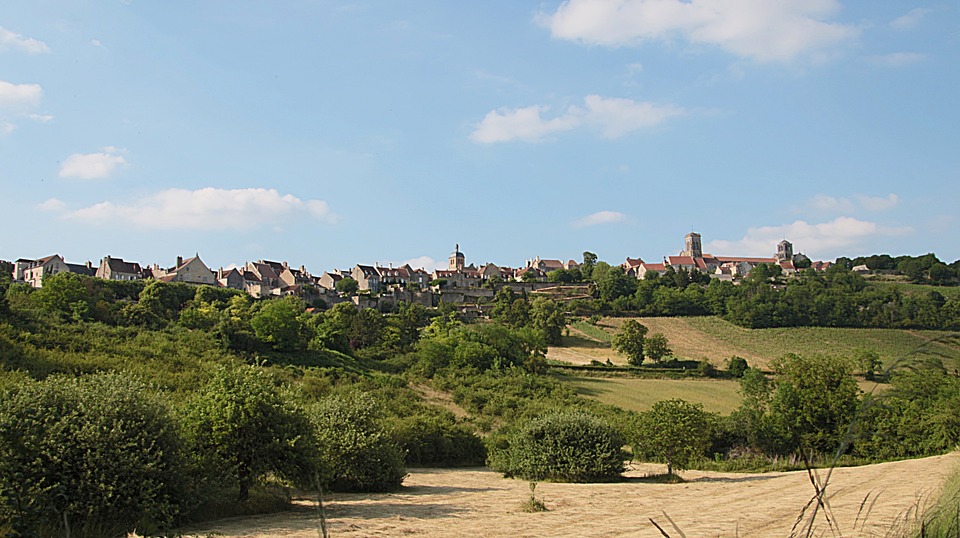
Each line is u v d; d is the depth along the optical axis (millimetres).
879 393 5305
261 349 67875
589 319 125000
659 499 24062
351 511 20688
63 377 18125
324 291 135375
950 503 9117
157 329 66188
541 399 63156
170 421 17828
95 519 15055
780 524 16000
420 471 38812
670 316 126688
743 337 107688
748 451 44812
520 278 180625
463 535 15672
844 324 109312
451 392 66062
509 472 35125
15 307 56625
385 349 86000
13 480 14055
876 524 12203
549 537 15141
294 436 21297
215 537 15148
